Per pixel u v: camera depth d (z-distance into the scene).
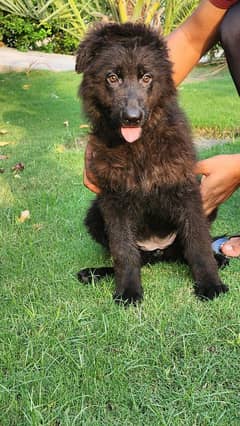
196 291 0.73
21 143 1.60
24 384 0.55
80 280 0.78
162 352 0.59
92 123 0.78
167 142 0.73
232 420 0.50
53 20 1.93
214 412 0.51
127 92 0.73
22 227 0.98
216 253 0.82
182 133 0.74
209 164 0.76
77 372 0.56
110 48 0.75
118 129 0.74
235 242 0.83
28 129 1.77
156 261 0.83
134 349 0.60
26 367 0.58
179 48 0.79
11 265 0.83
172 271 0.81
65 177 1.26
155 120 0.73
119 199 0.75
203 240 0.75
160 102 0.75
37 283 0.77
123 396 0.53
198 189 0.76
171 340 0.61
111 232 0.76
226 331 0.63
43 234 0.95
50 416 0.51
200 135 1.62
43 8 1.85
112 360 0.58
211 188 0.77
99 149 0.75
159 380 0.56
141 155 0.73
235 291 0.72
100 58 0.76
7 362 0.59
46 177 1.27
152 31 0.76
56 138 1.62
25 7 1.90
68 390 0.54
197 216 0.75
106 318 0.65
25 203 1.11
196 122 1.66
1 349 0.61
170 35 0.81
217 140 1.56
